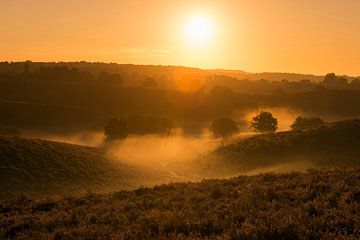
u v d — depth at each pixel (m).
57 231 10.62
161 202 13.82
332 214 9.73
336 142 57.28
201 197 13.78
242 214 10.40
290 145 59.62
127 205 13.64
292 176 16.78
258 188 14.08
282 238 8.30
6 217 13.91
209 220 10.05
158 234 9.37
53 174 49.78
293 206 11.25
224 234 8.66
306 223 9.08
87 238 9.83
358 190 12.10
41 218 12.74
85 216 12.44
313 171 17.50
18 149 53.50
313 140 59.00
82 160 56.75
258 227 8.80
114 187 49.38
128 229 10.04
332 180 14.48
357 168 17.02
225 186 16.08
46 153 55.16
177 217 10.66
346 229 8.67
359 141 56.62
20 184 45.22
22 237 10.39
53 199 17.11
